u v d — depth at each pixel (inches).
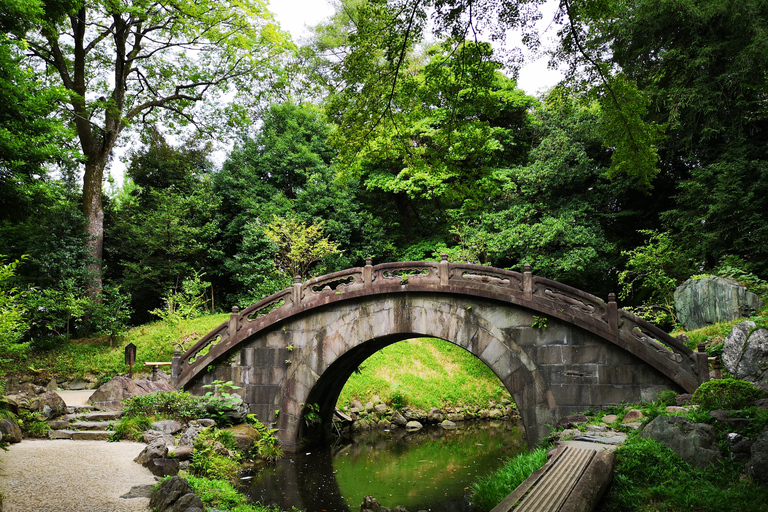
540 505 220.4
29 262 783.1
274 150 1059.9
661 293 671.8
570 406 446.6
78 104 852.0
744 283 549.6
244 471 450.3
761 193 633.6
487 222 876.0
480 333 477.1
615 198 884.0
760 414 282.0
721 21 656.4
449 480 444.5
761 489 241.9
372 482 436.8
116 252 1028.5
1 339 466.3
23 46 472.1
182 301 871.1
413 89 336.5
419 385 836.0
